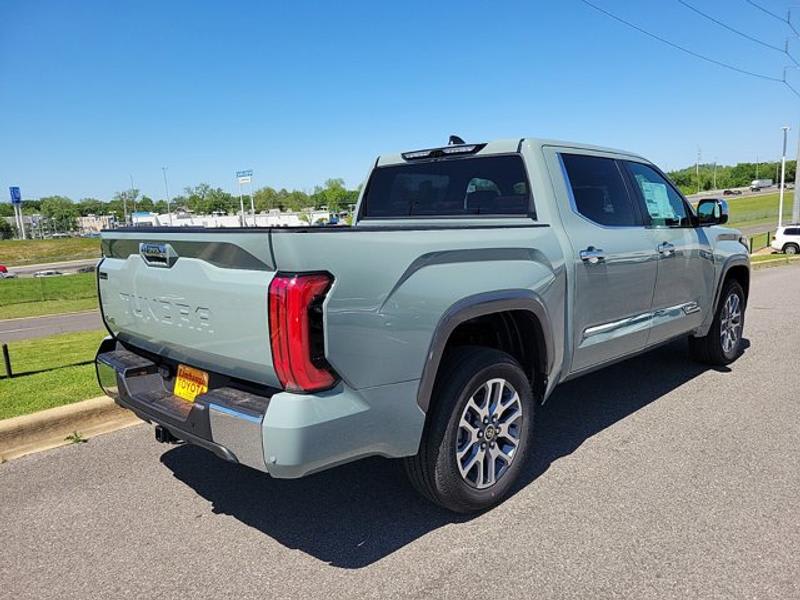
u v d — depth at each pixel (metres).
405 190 4.89
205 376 3.04
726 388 5.55
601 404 5.17
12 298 33.75
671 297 5.02
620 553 2.93
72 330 18.89
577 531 3.14
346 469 3.98
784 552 2.91
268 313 2.45
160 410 3.06
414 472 3.17
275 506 3.50
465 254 3.08
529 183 3.97
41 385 5.56
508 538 3.09
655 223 4.87
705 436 4.39
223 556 3.00
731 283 6.12
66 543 3.14
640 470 3.85
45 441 4.50
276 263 2.46
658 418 4.79
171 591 2.73
